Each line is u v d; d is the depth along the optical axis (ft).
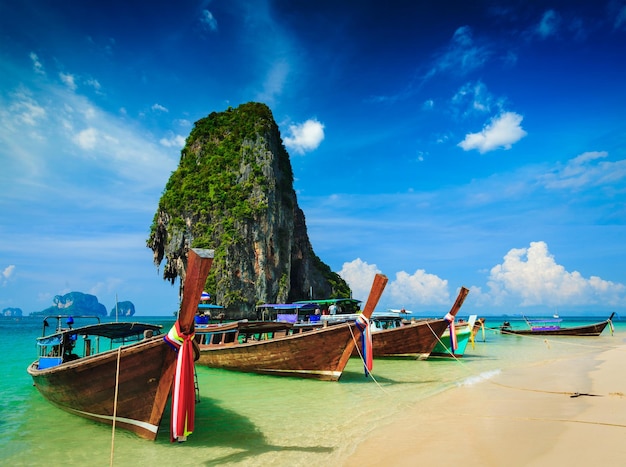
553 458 18.72
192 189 280.92
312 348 42.19
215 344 53.47
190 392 21.76
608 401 30.81
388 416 29.45
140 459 22.06
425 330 58.18
